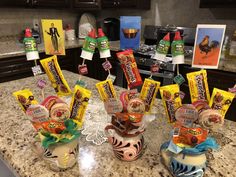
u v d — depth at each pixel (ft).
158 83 2.15
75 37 10.37
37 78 4.38
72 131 1.92
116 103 1.97
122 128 1.97
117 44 8.67
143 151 2.20
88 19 10.00
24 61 7.20
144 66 7.27
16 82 4.15
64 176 1.90
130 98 2.06
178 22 8.84
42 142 1.84
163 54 2.14
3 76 6.86
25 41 2.20
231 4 6.18
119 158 2.09
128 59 2.14
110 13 10.66
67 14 10.27
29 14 8.97
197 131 1.79
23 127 2.61
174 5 8.73
